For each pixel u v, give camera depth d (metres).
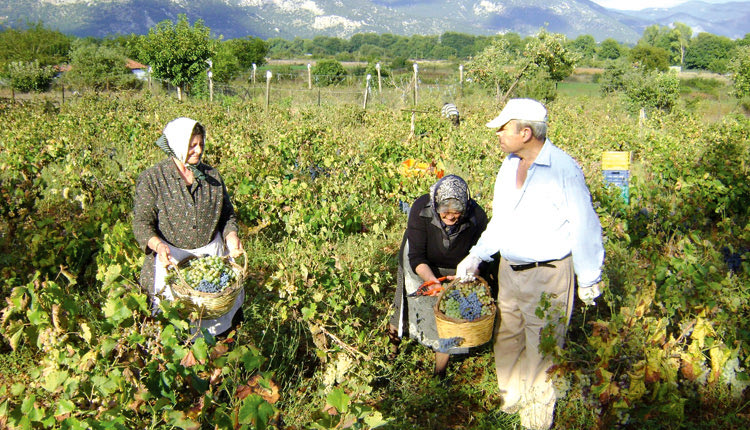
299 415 3.39
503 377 3.58
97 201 6.79
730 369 3.63
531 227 3.19
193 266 3.31
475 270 3.53
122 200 6.90
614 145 12.55
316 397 3.49
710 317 3.78
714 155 7.96
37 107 17.69
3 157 8.55
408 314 3.86
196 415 3.03
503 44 27.00
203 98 26.16
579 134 13.26
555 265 3.23
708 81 57.09
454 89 28.94
